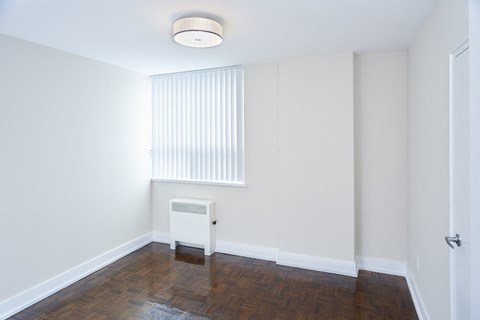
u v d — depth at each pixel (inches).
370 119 125.7
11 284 100.5
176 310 100.6
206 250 148.3
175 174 161.5
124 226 149.1
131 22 89.3
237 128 145.7
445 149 71.4
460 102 62.3
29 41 105.0
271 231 141.6
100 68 133.8
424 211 92.1
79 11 81.4
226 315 97.7
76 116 123.0
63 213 118.3
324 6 79.7
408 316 96.7
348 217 124.3
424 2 77.6
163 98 161.9
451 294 67.9
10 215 100.3
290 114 131.3
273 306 102.6
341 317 96.2
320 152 127.3
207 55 125.1
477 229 54.5
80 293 112.3
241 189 146.4
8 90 99.0
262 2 77.0
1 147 97.5
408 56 117.6
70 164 121.0
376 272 127.4
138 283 119.6
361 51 121.1
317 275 125.2
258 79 139.9
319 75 125.9
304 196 130.6
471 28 53.5
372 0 76.5
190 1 76.0
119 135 145.4
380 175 125.6
